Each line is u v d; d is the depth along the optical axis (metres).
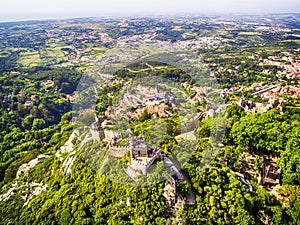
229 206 51.00
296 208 52.97
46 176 79.75
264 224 50.84
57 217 56.72
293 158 59.44
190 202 51.31
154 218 48.38
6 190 86.62
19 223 63.31
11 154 127.75
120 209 51.16
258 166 62.09
